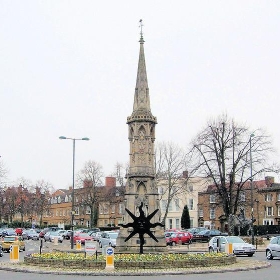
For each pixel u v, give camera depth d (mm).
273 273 23031
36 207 115375
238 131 54906
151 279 20469
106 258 24109
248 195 88000
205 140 55188
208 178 61969
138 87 36312
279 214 83562
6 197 112062
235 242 36344
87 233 60094
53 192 139750
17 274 23219
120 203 101062
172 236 52000
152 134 35938
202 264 25438
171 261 24734
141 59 36844
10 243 45688
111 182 106562
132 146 35531
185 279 20328
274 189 84750
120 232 34406
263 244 51719
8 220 128500
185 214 87688
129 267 24219
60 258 25938
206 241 56000
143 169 35000
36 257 26844
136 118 35469
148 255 26312
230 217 54656
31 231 75125
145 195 34750
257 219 86062
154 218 34406
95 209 102188
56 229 80062
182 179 81562
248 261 29266
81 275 22516
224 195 55062
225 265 26141
